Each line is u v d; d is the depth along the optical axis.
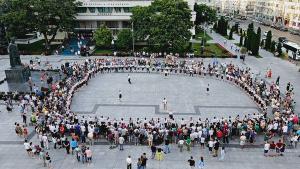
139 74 69.81
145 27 87.38
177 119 46.62
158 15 84.88
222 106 51.75
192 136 38.34
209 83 63.56
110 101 53.84
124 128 39.41
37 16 87.75
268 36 95.81
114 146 38.84
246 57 86.31
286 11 158.00
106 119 46.44
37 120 43.50
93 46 97.31
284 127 40.03
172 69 71.44
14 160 35.97
